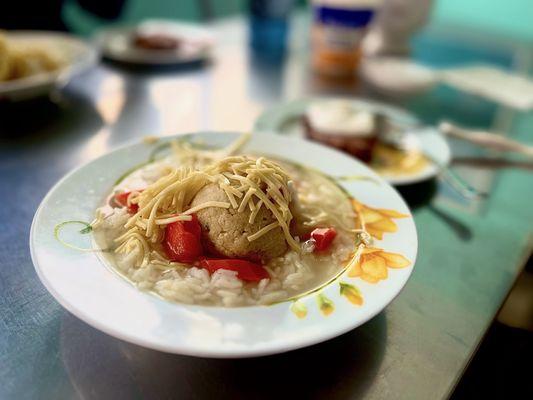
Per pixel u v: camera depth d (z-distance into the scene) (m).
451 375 0.23
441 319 0.26
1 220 0.30
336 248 0.27
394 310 0.26
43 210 0.25
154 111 0.49
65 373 0.21
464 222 0.35
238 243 0.25
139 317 0.20
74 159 0.39
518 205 0.38
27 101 0.47
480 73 0.64
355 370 0.22
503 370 0.40
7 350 0.22
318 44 0.65
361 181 0.32
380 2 0.68
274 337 0.19
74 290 0.21
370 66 0.64
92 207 0.27
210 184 0.27
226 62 0.65
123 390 0.21
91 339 0.23
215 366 0.22
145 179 0.30
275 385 0.21
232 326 0.20
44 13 0.81
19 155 0.38
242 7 1.32
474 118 0.55
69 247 0.24
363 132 0.43
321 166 0.34
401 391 0.22
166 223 0.26
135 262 0.24
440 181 0.40
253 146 0.35
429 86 0.60
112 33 0.66
